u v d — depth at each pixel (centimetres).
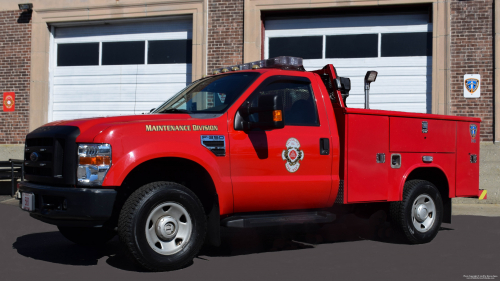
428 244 623
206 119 491
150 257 446
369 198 581
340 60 1169
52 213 445
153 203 448
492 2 1084
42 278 439
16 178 1135
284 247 598
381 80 1150
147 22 1265
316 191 546
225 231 720
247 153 503
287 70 558
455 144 670
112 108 1284
